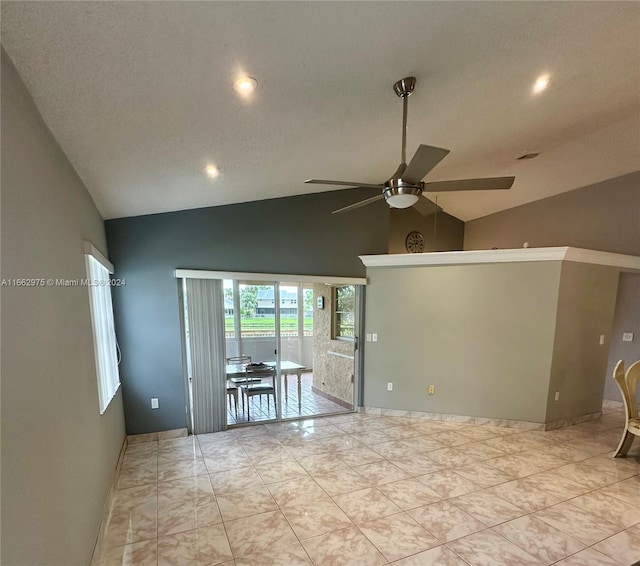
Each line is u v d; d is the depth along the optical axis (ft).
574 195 17.02
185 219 13.16
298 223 14.93
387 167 12.81
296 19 4.52
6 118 4.09
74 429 6.15
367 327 16.14
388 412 15.89
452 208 20.29
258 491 9.46
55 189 6.03
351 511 8.58
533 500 9.09
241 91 6.05
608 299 15.08
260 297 14.65
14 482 3.77
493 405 14.46
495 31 5.73
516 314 14.05
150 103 5.89
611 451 12.09
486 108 8.78
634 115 11.04
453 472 10.55
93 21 3.90
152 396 12.79
